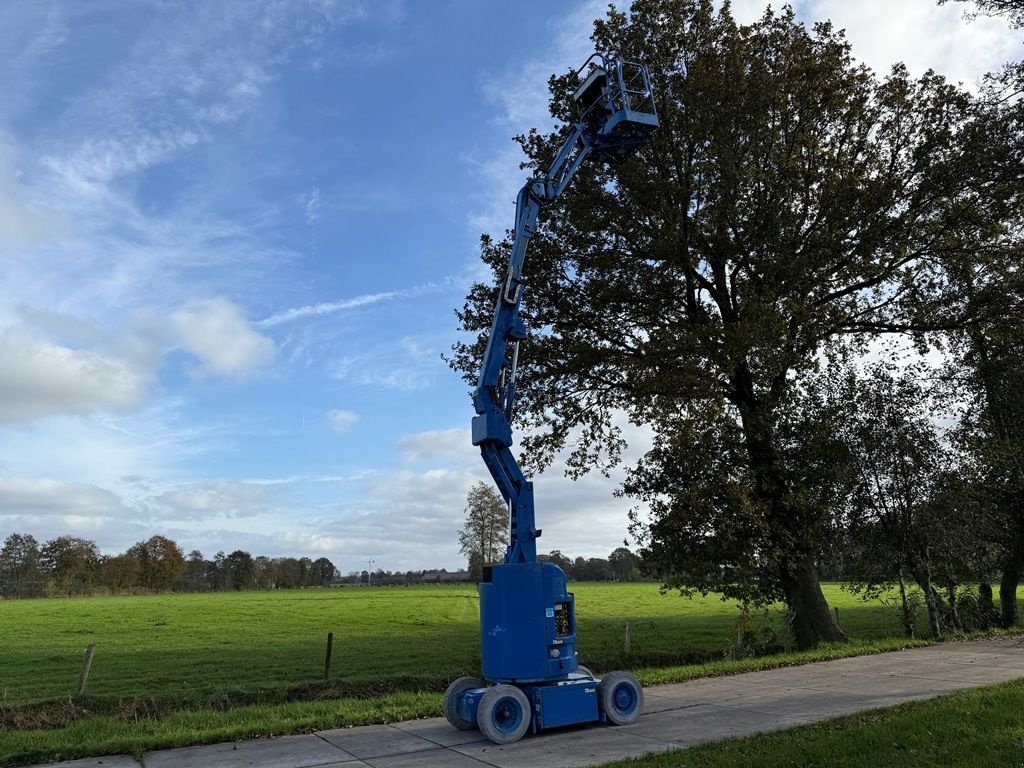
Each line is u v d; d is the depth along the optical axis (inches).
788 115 818.8
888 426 845.8
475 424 425.1
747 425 802.8
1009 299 821.9
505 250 900.6
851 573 890.7
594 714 390.9
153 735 396.2
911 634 832.9
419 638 1385.3
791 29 838.5
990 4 537.0
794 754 293.3
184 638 1456.7
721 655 881.5
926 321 859.4
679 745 339.0
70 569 4840.1
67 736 409.4
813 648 752.3
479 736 381.1
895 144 826.8
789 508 788.0
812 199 822.5
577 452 927.7
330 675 867.4
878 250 816.3
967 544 839.7
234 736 394.6
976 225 789.9
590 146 486.6
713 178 808.3
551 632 388.5
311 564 6560.0
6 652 1222.3
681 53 844.0
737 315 818.2
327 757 344.5
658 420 761.6
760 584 819.4
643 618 1707.7
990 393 954.7
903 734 316.5
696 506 758.5
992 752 278.2
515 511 412.2
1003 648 673.0
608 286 858.8
